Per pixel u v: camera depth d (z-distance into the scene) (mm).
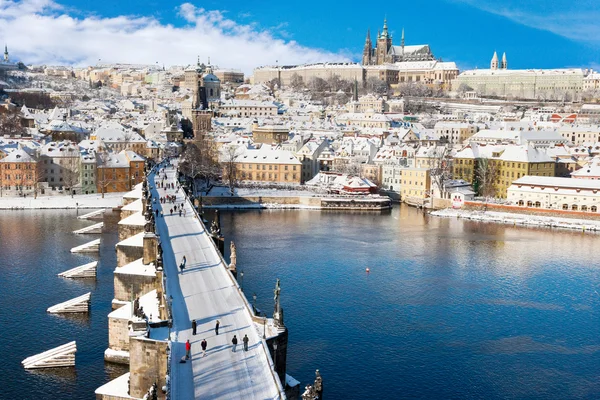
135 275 152250
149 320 110438
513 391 130625
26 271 197625
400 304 177375
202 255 155750
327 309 171375
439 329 159625
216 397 86062
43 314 160875
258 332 103625
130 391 104500
